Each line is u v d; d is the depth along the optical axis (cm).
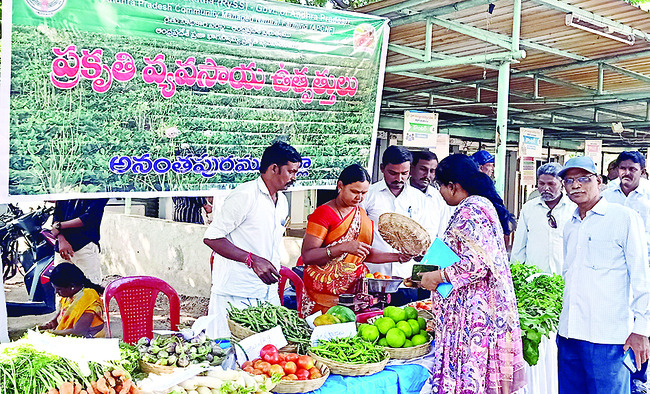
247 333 279
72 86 334
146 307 364
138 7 352
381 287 343
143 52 357
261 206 360
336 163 451
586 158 348
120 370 212
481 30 521
